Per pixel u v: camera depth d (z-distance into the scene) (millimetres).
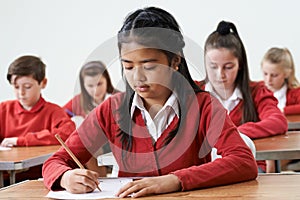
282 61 4004
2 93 4836
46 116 3107
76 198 1280
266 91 2768
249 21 4742
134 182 1291
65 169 1398
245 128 2422
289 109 3693
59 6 4844
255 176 1410
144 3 4777
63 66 4871
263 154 2023
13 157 2297
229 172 1353
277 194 1236
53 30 4848
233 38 2676
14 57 4867
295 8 4688
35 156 2316
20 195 1345
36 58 3172
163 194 1279
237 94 2730
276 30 4723
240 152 1407
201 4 4766
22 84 3084
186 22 4789
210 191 1293
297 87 4031
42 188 1419
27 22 4852
